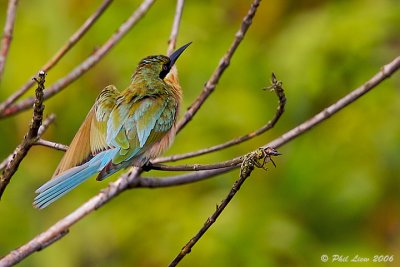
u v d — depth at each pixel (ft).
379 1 46.37
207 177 30.94
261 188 44.78
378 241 44.16
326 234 44.50
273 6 46.80
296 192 44.78
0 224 44.70
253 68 45.60
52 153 46.01
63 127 45.57
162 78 29.48
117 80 45.11
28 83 32.37
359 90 29.73
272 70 45.14
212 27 46.62
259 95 45.34
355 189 44.32
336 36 44.96
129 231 44.09
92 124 27.09
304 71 44.55
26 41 45.21
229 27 47.01
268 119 44.96
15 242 44.47
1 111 31.78
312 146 45.21
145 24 46.06
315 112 45.42
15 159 24.75
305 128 29.89
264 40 46.62
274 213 43.91
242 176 23.94
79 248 44.04
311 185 44.70
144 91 28.12
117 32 33.32
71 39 33.04
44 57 44.98
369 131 44.88
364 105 45.29
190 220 43.29
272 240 43.06
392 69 29.48
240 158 24.38
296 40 45.34
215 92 44.98
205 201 43.93
